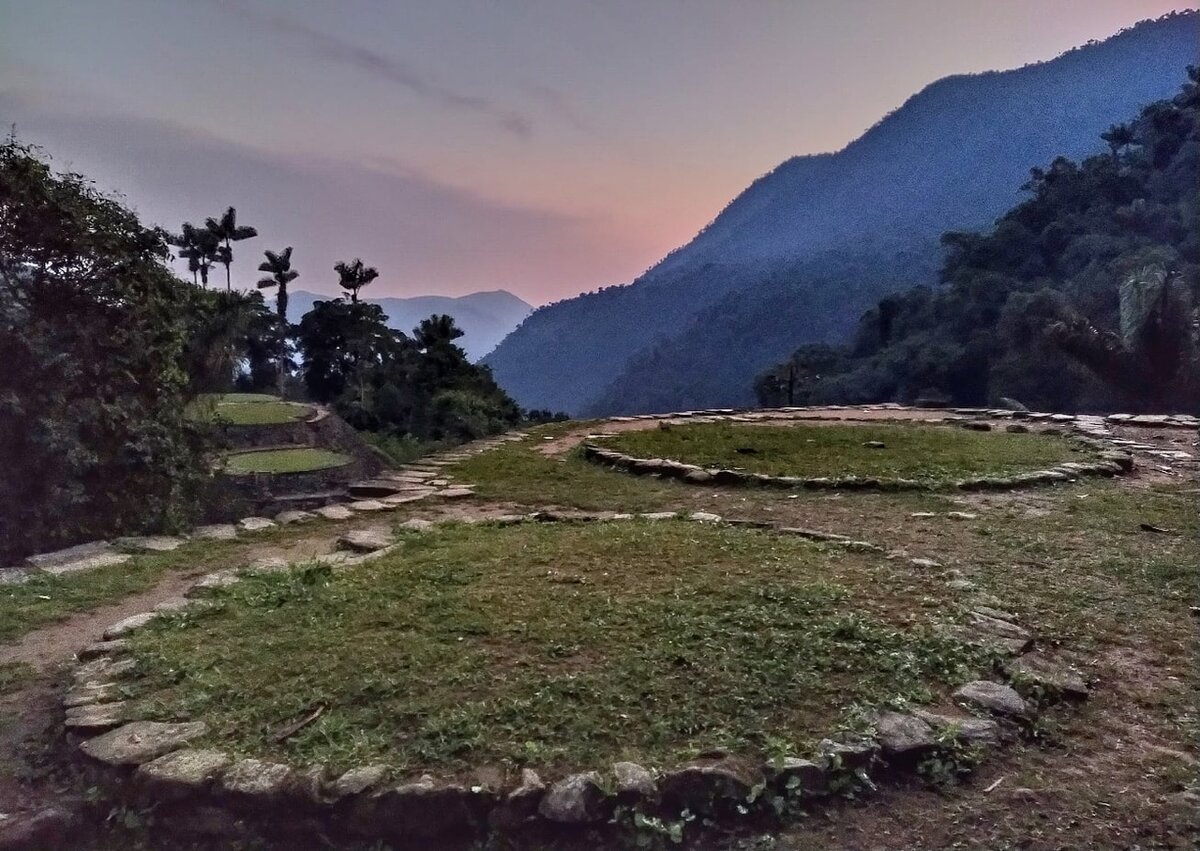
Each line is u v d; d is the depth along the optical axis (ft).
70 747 9.59
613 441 32.27
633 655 10.80
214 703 10.12
